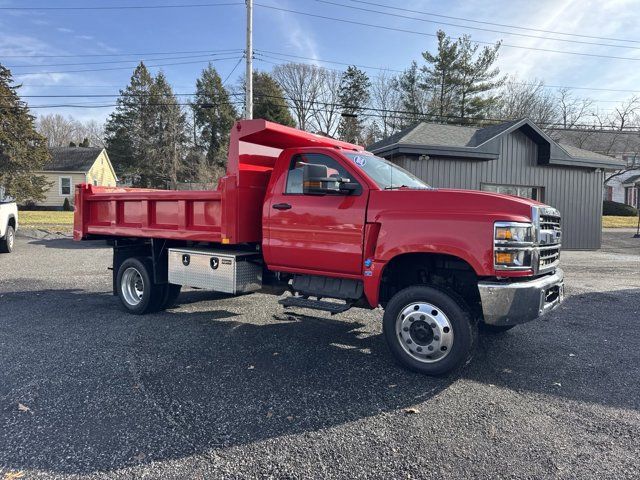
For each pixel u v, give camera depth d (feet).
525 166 59.16
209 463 9.80
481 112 133.59
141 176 171.01
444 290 14.56
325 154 17.33
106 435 10.91
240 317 22.48
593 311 23.99
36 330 19.86
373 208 15.78
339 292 17.10
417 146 52.13
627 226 94.99
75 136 284.20
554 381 14.56
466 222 14.07
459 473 9.50
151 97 167.43
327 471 9.55
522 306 13.71
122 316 22.59
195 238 20.10
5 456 9.98
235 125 18.60
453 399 13.14
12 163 102.32
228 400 12.91
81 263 41.06
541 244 14.97
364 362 16.14
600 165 61.00
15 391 13.37
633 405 12.82
